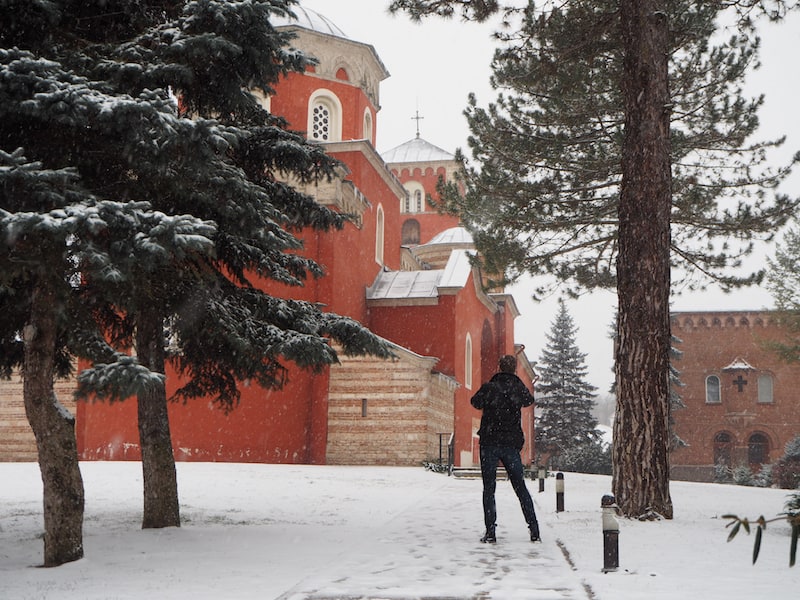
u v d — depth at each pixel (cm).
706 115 2111
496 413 954
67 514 871
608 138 2103
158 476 1181
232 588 693
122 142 865
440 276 3828
